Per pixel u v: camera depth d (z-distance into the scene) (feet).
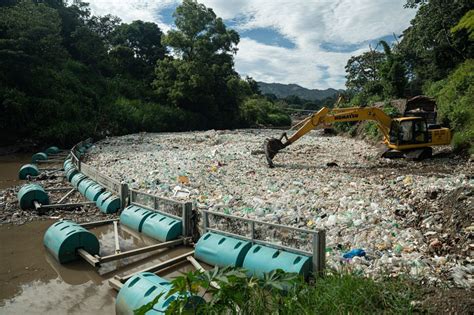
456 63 101.86
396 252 24.81
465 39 93.04
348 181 46.65
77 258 27.40
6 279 24.82
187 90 173.58
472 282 20.06
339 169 57.21
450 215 28.73
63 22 173.58
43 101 108.88
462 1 87.81
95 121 125.08
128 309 17.79
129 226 33.86
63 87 127.44
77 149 79.71
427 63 119.14
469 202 28.63
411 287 18.74
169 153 77.00
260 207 35.12
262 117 226.79
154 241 31.30
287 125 236.63
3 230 33.96
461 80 74.43
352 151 79.46
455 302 17.01
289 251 22.74
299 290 17.53
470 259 23.17
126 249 29.84
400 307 16.74
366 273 21.21
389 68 122.62
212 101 179.93
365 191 40.11
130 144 96.94
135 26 219.00
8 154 93.35
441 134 60.75
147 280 18.88
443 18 93.35
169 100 176.96
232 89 189.88
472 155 55.62
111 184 41.52
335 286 17.65
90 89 142.00
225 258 24.29
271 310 15.75
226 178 50.29
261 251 23.44
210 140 102.63
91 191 43.29
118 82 173.68
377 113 62.64
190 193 41.55
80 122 116.06
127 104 147.84
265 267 22.11
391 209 33.24
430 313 16.56
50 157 83.82
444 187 37.73
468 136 60.13
